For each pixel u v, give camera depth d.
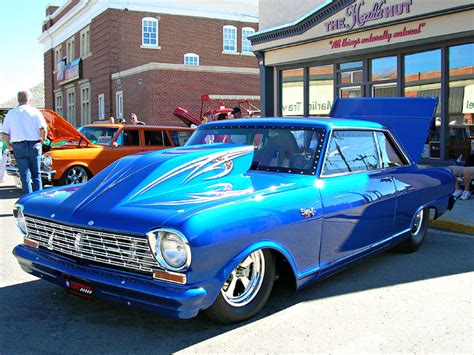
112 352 3.44
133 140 11.39
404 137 6.29
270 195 3.83
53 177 10.21
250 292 3.84
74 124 34.25
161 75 23.56
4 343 3.58
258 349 3.46
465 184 9.12
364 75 12.04
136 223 3.35
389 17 10.75
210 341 3.59
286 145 4.64
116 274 3.44
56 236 3.85
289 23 13.98
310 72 13.69
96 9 28.97
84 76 31.42
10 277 5.09
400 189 5.35
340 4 11.86
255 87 26.20
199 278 3.24
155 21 28.98
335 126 4.68
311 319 3.98
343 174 4.61
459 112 10.03
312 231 4.09
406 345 3.52
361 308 4.22
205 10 30.84
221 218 3.37
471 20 9.41
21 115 8.02
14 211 4.33
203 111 24.48
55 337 3.68
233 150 4.33
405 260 5.72
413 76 10.95
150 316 4.04
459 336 3.67
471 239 6.79
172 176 3.93
